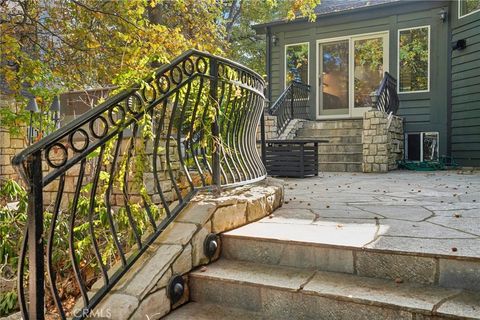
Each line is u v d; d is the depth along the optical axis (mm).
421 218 2688
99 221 2637
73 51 4492
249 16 15320
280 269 2102
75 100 4629
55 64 4414
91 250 2629
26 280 2570
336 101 9711
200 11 5867
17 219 2793
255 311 1936
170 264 1953
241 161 3000
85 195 3045
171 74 2186
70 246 1795
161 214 2646
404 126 8789
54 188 3811
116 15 4109
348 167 7445
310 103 9914
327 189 4496
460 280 1768
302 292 1819
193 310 1977
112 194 3148
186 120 2779
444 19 8367
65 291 2564
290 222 2596
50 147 1567
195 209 2277
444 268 1797
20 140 5582
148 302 1814
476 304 1606
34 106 4211
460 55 8070
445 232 2244
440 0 8312
